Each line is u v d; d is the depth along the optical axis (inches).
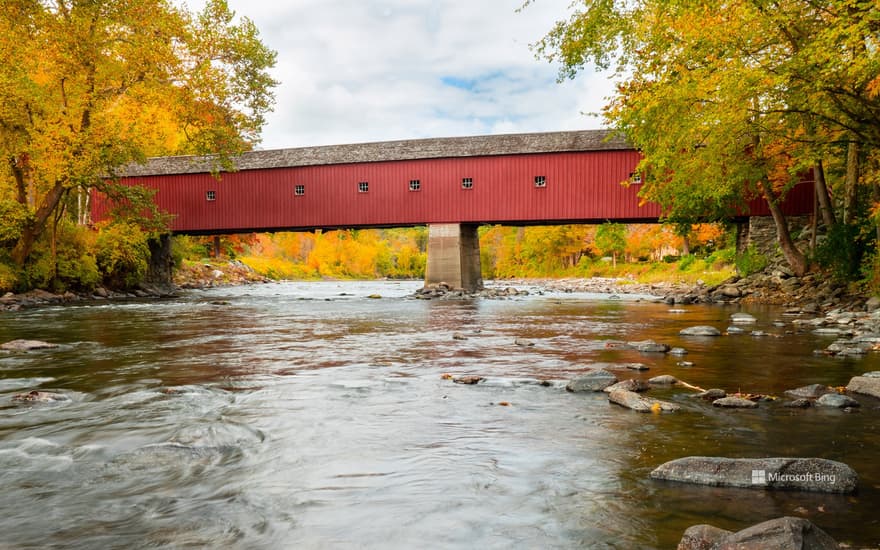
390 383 228.4
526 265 3105.3
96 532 96.0
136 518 101.9
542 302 867.4
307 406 189.0
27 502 109.3
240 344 359.3
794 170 543.2
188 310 694.5
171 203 1183.6
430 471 125.6
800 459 117.6
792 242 870.4
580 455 136.6
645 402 183.8
